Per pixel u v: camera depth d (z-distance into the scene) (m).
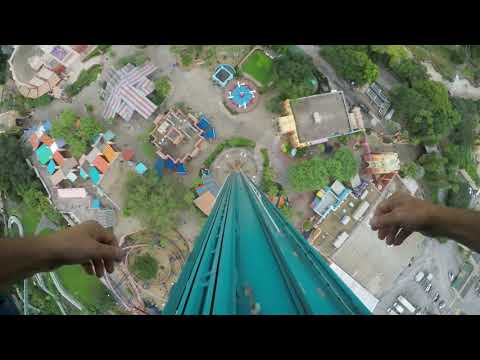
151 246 88.00
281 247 38.47
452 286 90.25
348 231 87.62
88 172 87.69
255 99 88.62
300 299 29.02
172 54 89.56
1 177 88.12
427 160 87.88
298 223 88.12
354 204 87.50
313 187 83.31
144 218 84.44
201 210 86.25
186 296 33.03
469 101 92.44
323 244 87.56
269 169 86.31
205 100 88.75
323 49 87.94
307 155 88.19
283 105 86.56
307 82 84.88
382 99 89.69
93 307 90.38
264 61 89.19
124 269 88.94
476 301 90.88
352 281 87.19
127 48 90.00
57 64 89.69
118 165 86.50
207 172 87.31
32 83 89.38
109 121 87.69
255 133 88.44
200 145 87.69
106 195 87.25
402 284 88.50
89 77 90.00
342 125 85.25
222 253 35.91
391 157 86.50
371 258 87.88
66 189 87.56
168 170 86.94
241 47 89.06
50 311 92.44
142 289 88.81
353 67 86.06
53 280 90.75
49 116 90.62
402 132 88.69
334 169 83.69
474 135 91.62
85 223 29.59
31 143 89.69
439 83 87.94
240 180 75.06
